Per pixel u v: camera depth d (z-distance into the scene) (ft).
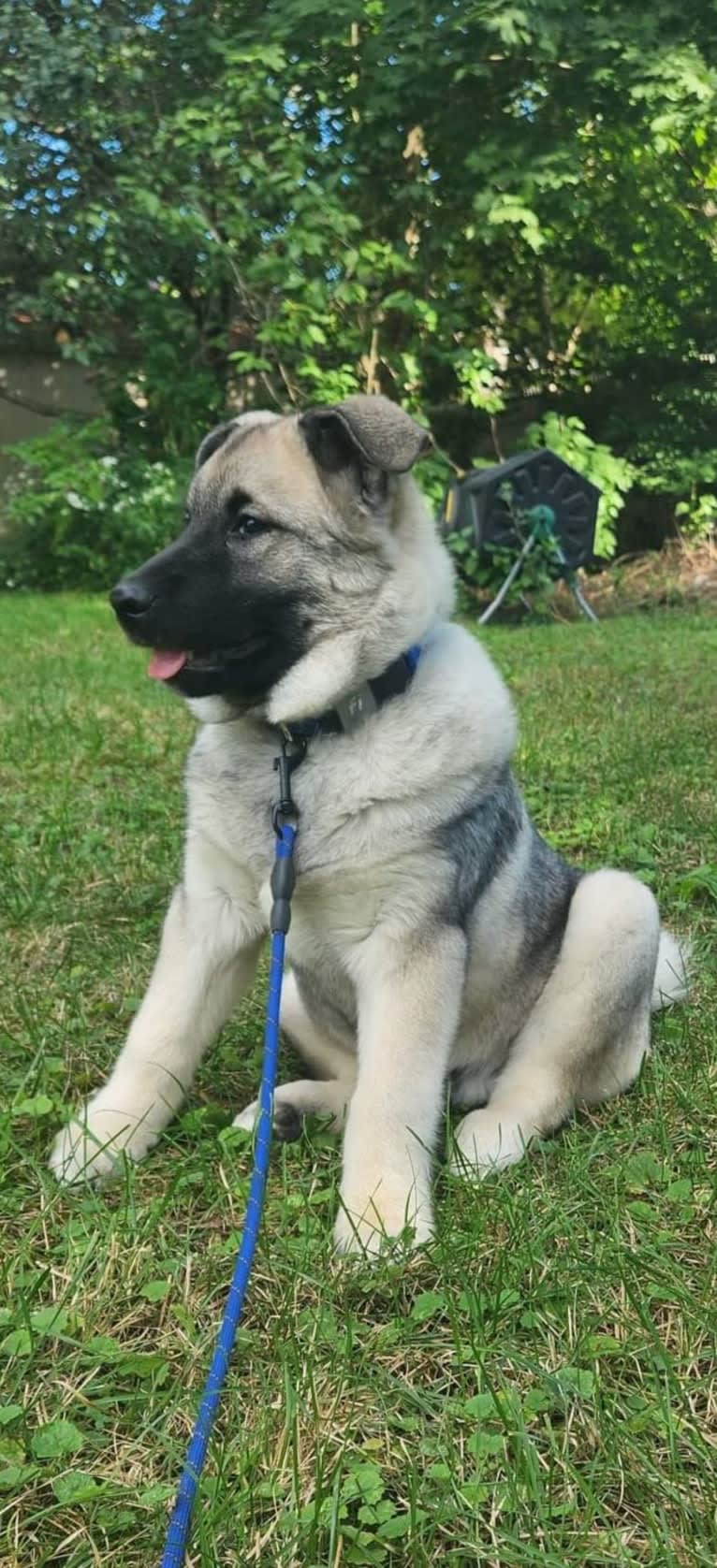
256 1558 1.86
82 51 14.32
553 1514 1.94
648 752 6.66
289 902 2.80
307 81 15.11
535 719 7.64
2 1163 2.82
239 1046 3.60
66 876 4.83
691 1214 2.68
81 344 15.24
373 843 2.88
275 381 16.17
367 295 15.29
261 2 15.40
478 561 13.42
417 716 2.96
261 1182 2.44
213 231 14.76
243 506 2.98
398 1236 2.58
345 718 2.95
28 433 17.47
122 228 14.52
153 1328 2.35
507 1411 2.10
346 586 3.01
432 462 14.44
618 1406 2.14
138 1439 2.06
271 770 2.98
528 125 14.96
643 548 17.56
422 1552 1.85
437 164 15.66
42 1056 3.29
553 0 13.73
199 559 2.97
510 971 3.36
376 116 14.70
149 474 15.33
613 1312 2.40
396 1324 2.33
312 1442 2.06
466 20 13.60
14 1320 2.29
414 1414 2.15
